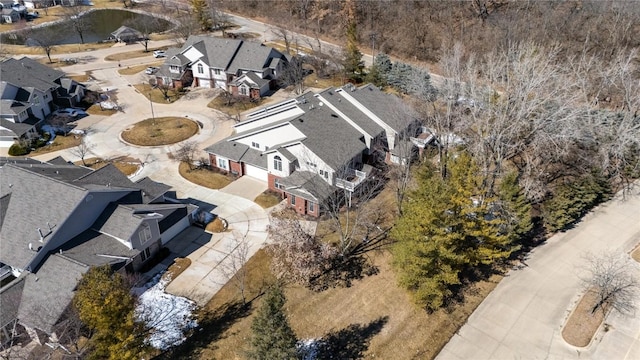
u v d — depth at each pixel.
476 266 35.22
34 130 54.94
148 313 30.20
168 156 50.91
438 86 60.31
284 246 33.12
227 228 39.09
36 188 33.84
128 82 72.12
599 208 42.28
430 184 29.83
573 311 31.41
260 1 108.12
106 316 23.30
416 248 28.91
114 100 65.69
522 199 34.41
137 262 34.03
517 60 49.53
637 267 35.06
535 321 30.75
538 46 58.38
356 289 32.78
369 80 67.12
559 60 62.62
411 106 50.78
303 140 40.84
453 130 43.88
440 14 82.44
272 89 69.75
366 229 38.22
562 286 33.50
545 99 38.56
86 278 24.38
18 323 28.47
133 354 24.52
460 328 30.27
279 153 41.44
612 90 53.31
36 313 27.77
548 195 41.38
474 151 39.47
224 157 46.25
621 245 37.50
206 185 45.25
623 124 43.28
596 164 43.53
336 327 29.98
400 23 85.56
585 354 28.52
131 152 51.81
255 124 47.38
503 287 33.47
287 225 34.75
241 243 37.25
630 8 68.94
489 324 30.55
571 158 44.88
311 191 38.72
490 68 45.62
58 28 101.56
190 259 35.50
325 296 32.16
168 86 70.19
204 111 62.81
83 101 64.19
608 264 34.75
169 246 36.81
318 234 38.00
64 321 26.70
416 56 79.50
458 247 31.02
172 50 73.81
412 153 45.31
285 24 95.75
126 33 91.12
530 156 43.66
